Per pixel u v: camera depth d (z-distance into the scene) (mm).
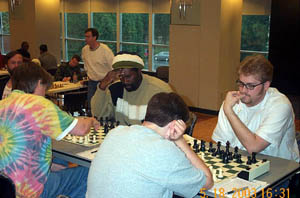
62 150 2580
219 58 6953
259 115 2539
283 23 8797
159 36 11227
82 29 13070
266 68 2402
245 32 9625
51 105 2213
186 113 1844
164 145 1681
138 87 3076
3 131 2164
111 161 1708
